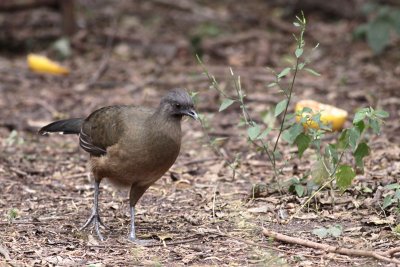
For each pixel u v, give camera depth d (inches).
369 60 810.2
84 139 401.1
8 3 818.2
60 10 860.0
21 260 361.4
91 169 402.9
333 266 345.7
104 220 424.8
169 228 406.9
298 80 741.3
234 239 384.2
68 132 438.3
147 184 391.5
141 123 378.0
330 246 362.3
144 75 774.5
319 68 790.5
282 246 372.8
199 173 509.0
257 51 829.8
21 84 748.6
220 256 362.3
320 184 430.3
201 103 681.6
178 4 993.5
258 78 743.7
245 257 360.5
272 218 414.0
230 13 975.6
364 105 664.4
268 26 927.7
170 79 756.0
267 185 447.2
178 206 445.7
